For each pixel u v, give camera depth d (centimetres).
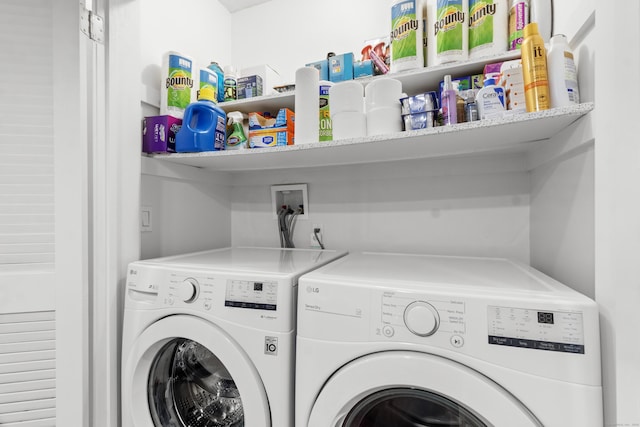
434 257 137
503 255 136
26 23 109
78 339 109
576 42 87
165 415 112
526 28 89
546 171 112
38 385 108
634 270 59
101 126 118
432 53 116
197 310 98
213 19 181
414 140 107
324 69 145
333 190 169
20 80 108
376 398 79
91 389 113
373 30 163
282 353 87
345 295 81
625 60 62
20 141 108
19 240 108
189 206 162
